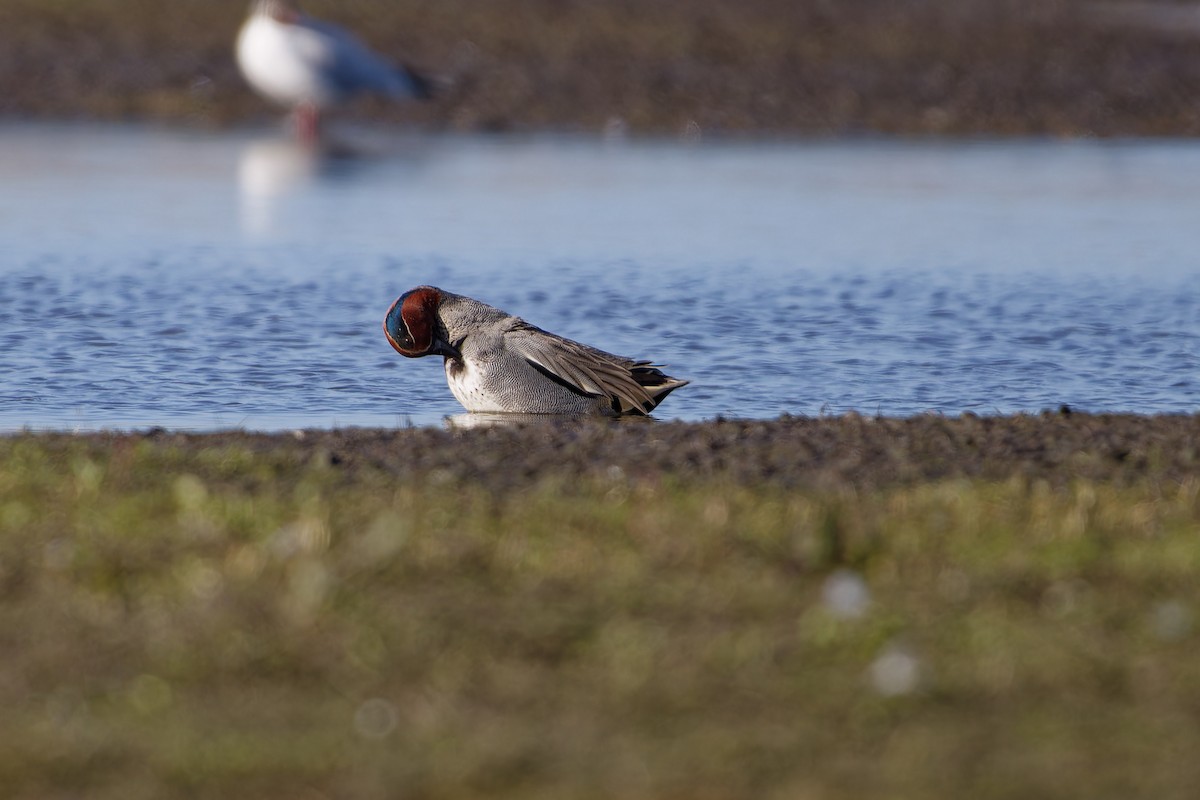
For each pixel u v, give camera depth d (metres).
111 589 9.42
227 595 9.30
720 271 23.23
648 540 10.32
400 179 32.28
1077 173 33.62
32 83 39.94
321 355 18.14
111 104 39.44
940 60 43.31
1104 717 8.08
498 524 10.62
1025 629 9.07
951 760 7.63
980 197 30.38
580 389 15.52
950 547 10.32
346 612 9.12
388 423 15.26
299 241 25.31
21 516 10.62
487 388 15.48
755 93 40.91
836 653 8.77
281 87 37.53
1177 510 11.26
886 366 17.86
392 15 44.66
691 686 8.38
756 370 17.61
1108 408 16.16
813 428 13.87
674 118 39.53
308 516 10.41
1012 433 13.66
